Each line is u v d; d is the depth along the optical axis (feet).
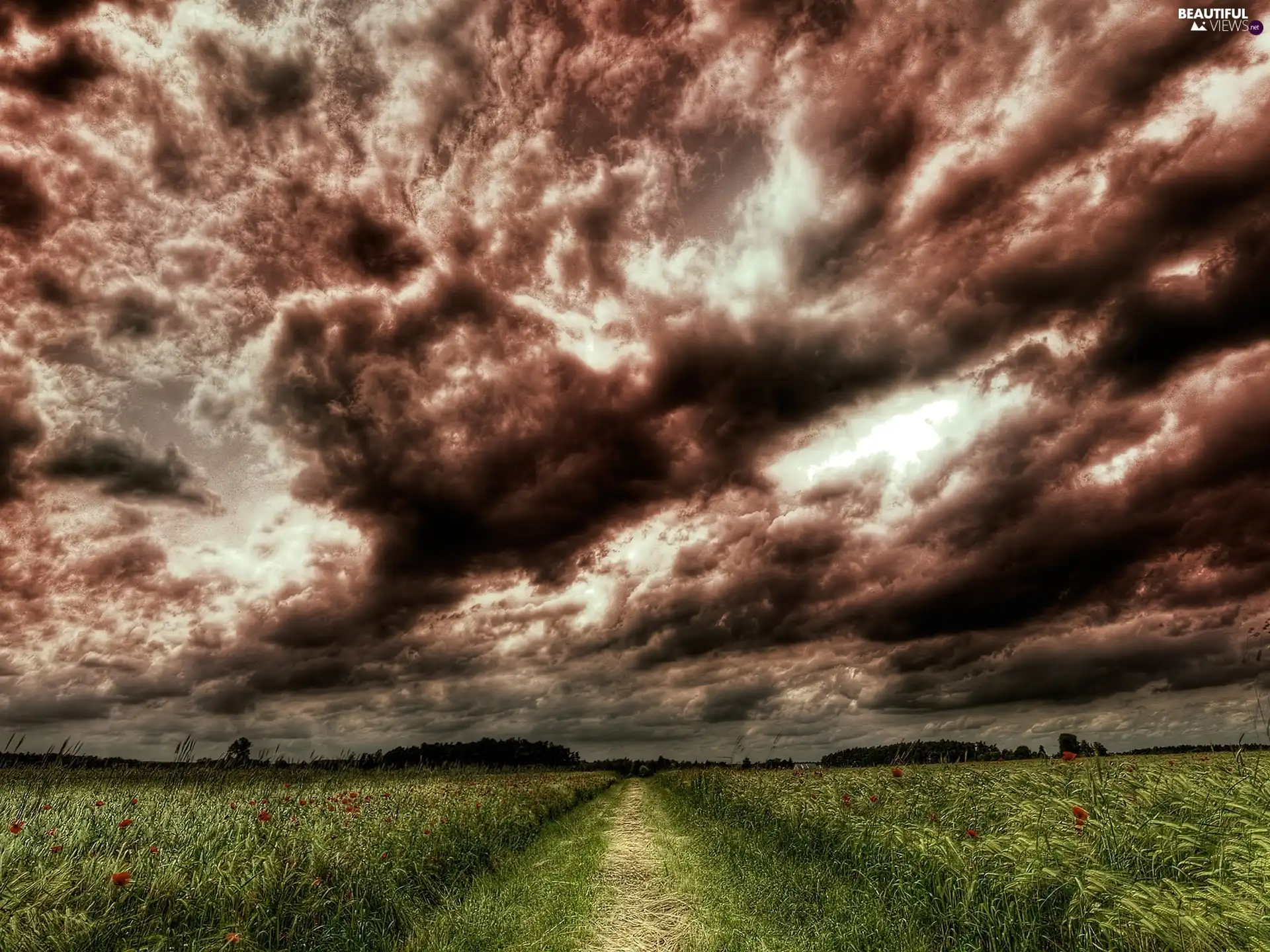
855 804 29.78
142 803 27.53
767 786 44.91
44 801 24.97
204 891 16.05
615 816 58.90
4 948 12.30
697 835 37.99
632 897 23.91
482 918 19.67
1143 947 11.61
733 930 18.75
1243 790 16.72
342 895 18.12
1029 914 14.25
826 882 22.25
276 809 29.35
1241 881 12.19
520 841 34.78
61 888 14.32
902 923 16.94
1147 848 14.99
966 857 17.35
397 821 28.14
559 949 17.40
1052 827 17.04
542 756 241.55
